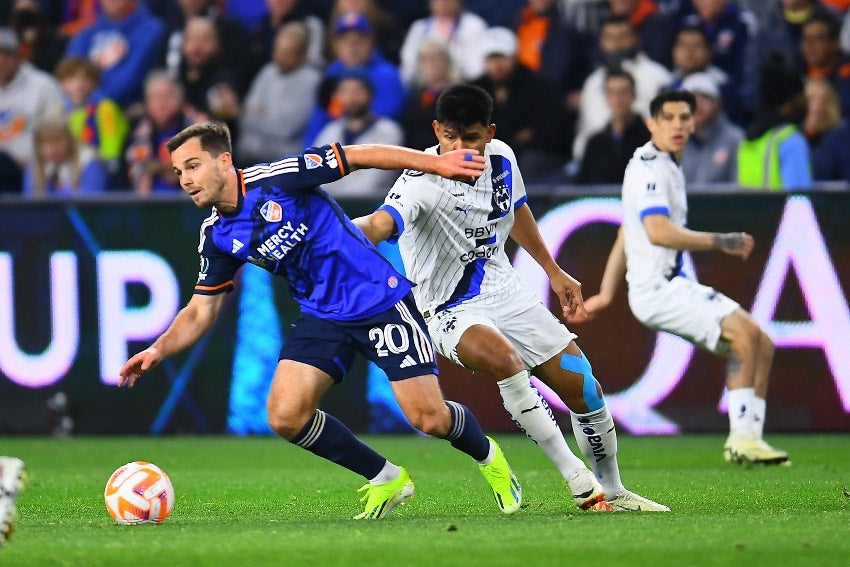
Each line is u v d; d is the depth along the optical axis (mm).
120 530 18766
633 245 31203
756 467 30109
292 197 19625
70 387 40500
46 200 40219
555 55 48844
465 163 19375
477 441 20297
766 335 30875
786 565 14633
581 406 21109
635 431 38781
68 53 53312
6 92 50156
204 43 49094
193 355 40312
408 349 19875
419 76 48406
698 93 43094
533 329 21234
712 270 38250
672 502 22500
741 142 42969
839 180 43500
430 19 50344
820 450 34500
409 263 21625
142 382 40438
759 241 38000
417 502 23250
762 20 48594
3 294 40500
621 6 48156
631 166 30734
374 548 16203
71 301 40312
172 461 33531
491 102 20828
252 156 49062
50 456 35031
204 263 20312
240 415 40188
